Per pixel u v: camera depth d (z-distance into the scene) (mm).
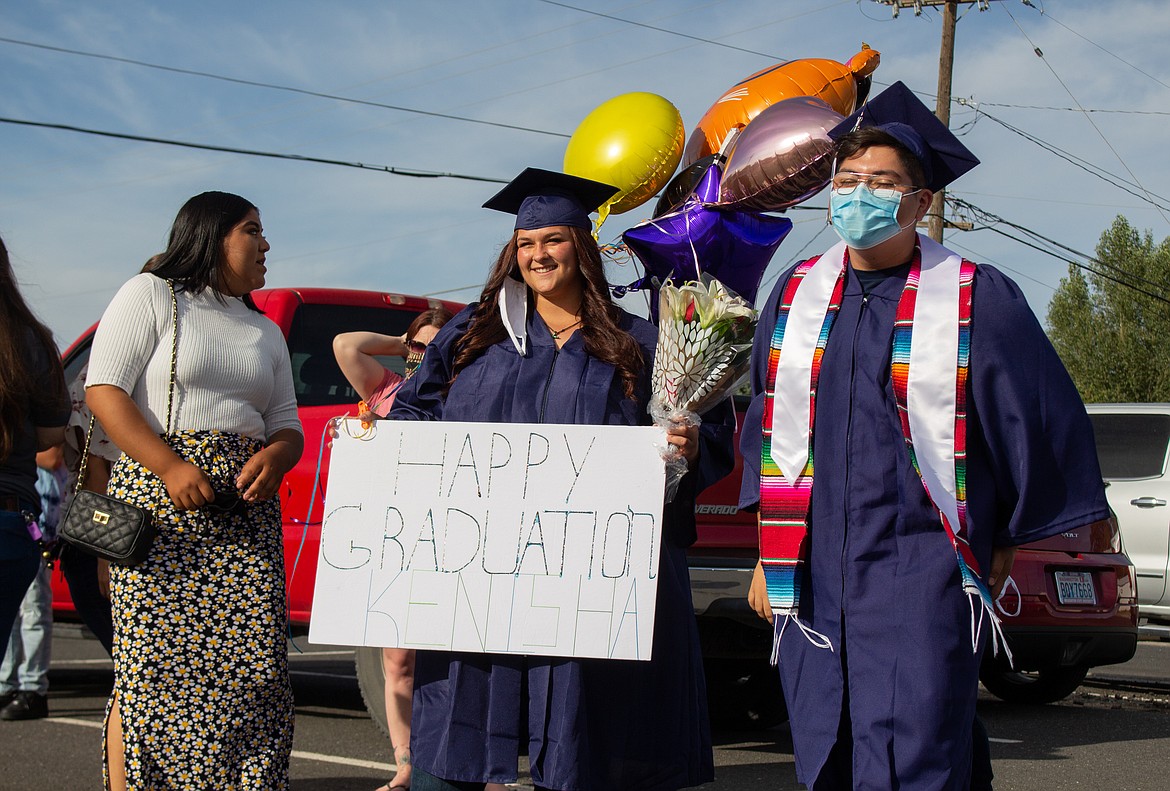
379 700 4949
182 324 3367
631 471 2908
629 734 2865
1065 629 6352
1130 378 30078
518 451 2971
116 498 3326
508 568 2924
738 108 4230
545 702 2828
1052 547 6469
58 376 3545
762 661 5801
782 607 2799
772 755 5324
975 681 2678
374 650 4984
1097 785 4699
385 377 4762
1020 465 2703
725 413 3070
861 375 2791
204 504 3258
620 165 4195
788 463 2838
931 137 2918
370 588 2977
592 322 3025
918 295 2781
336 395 5773
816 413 2826
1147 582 9477
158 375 3338
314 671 8141
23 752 5086
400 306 6227
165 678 3229
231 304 3521
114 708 3346
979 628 2666
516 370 3064
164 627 3236
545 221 3010
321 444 5332
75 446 4258
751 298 4000
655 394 2912
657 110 4258
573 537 2910
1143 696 7387
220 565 3299
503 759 2840
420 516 2996
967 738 2658
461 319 3238
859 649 2695
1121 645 6625
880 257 2877
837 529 2758
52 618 6301
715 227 3793
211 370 3377
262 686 3299
